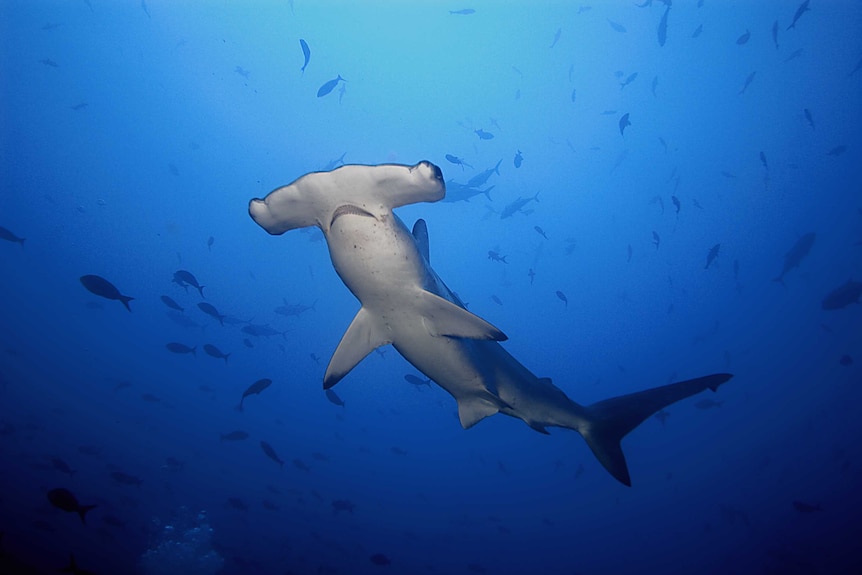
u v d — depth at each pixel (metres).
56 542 15.98
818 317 28.19
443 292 4.64
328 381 4.40
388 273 3.77
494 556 23.72
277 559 19.55
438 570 21.52
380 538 23.58
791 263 14.20
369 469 29.03
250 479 26.08
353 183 3.28
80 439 26.56
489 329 3.90
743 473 28.17
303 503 24.75
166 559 17.94
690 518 26.58
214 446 28.25
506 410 5.45
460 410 5.28
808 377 29.27
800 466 27.19
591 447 5.94
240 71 16.48
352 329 4.33
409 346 4.50
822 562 18.61
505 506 28.25
